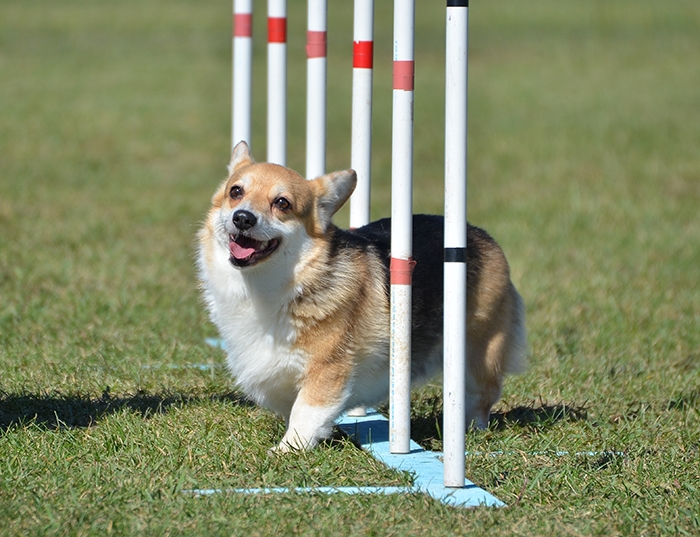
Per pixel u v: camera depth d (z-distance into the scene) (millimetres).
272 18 11461
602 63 45219
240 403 9656
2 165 24953
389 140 30484
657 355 12180
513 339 9633
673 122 33000
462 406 7336
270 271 8180
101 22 56562
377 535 6516
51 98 35375
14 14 58094
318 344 8297
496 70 43625
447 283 7227
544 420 9445
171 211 20844
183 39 51875
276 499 7039
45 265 15500
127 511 6746
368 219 9805
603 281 16109
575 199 23078
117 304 13398
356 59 9531
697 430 9188
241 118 12602
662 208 22234
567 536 6652
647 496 7508
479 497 7270
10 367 10273
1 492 7016
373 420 9406
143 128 31062
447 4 7121
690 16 58375
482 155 28250
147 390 9961
